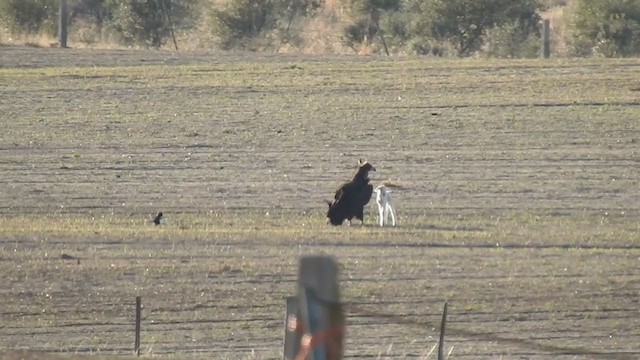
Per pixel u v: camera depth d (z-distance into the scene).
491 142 121.19
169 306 66.75
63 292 69.44
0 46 175.50
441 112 131.75
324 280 28.61
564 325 64.19
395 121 128.38
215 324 63.56
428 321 63.38
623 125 127.19
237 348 58.91
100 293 69.25
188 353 57.12
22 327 62.47
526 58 172.00
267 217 93.69
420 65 155.62
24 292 69.31
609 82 145.00
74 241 82.94
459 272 74.38
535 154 117.06
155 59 163.75
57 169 111.06
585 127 126.50
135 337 56.47
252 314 65.44
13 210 96.25
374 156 116.06
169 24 197.62
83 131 125.19
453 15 195.88
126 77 148.38
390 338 60.50
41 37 189.38
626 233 88.19
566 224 91.94
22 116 130.62
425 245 82.44
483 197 101.62
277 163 113.56
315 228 89.12
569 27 198.62
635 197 102.50
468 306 67.00
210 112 132.12
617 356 57.06
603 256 79.75
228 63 159.00
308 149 118.69
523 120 128.75
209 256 78.12
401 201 100.00
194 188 104.50
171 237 84.38
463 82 145.25
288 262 76.50
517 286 71.31
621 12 193.12
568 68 153.38
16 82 145.38
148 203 99.06
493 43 193.38
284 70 152.88
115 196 101.62
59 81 146.12
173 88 142.50
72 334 61.16
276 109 133.25
